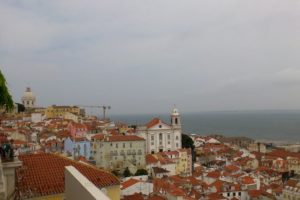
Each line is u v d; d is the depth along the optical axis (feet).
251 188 366.63
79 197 44.47
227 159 556.10
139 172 426.10
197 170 459.32
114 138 463.01
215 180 379.96
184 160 494.18
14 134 394.52
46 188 70.69
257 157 557.33
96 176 76.89
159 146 581.12
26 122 581.12
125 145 463.42
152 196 275.18
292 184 355.77
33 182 71.82
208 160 580.71
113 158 455.63
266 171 464.65
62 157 82.64
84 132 509.35
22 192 68.18
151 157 476.13
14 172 66.69
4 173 65.10
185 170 490.49
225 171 437.17
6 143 74.18
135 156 465.88
